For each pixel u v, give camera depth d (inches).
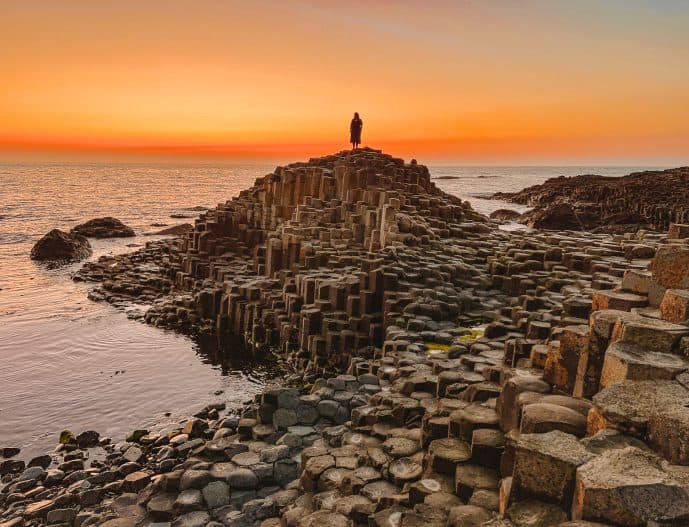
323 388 532.1
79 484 483.2
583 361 302.7
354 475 354.6
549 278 759.1
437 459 319.0
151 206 3745.1
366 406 464.4
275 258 1129.4
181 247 1651.1
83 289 1321.4
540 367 363.3
